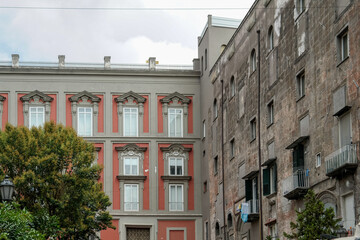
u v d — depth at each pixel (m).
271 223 48.78
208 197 68.31
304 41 44.03
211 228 66.38
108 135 72.06
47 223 45.56
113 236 70.25
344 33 38.84
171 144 72.50
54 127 55.84
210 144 67.94
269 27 50.88
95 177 56.34
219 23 70.44
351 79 37.38
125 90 73.12
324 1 41.06
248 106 55.41
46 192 51.78
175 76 73.75
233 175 59.09
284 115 47.22
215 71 66.50
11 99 71.75
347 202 37.62
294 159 44.34
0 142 53.50
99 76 73.00
